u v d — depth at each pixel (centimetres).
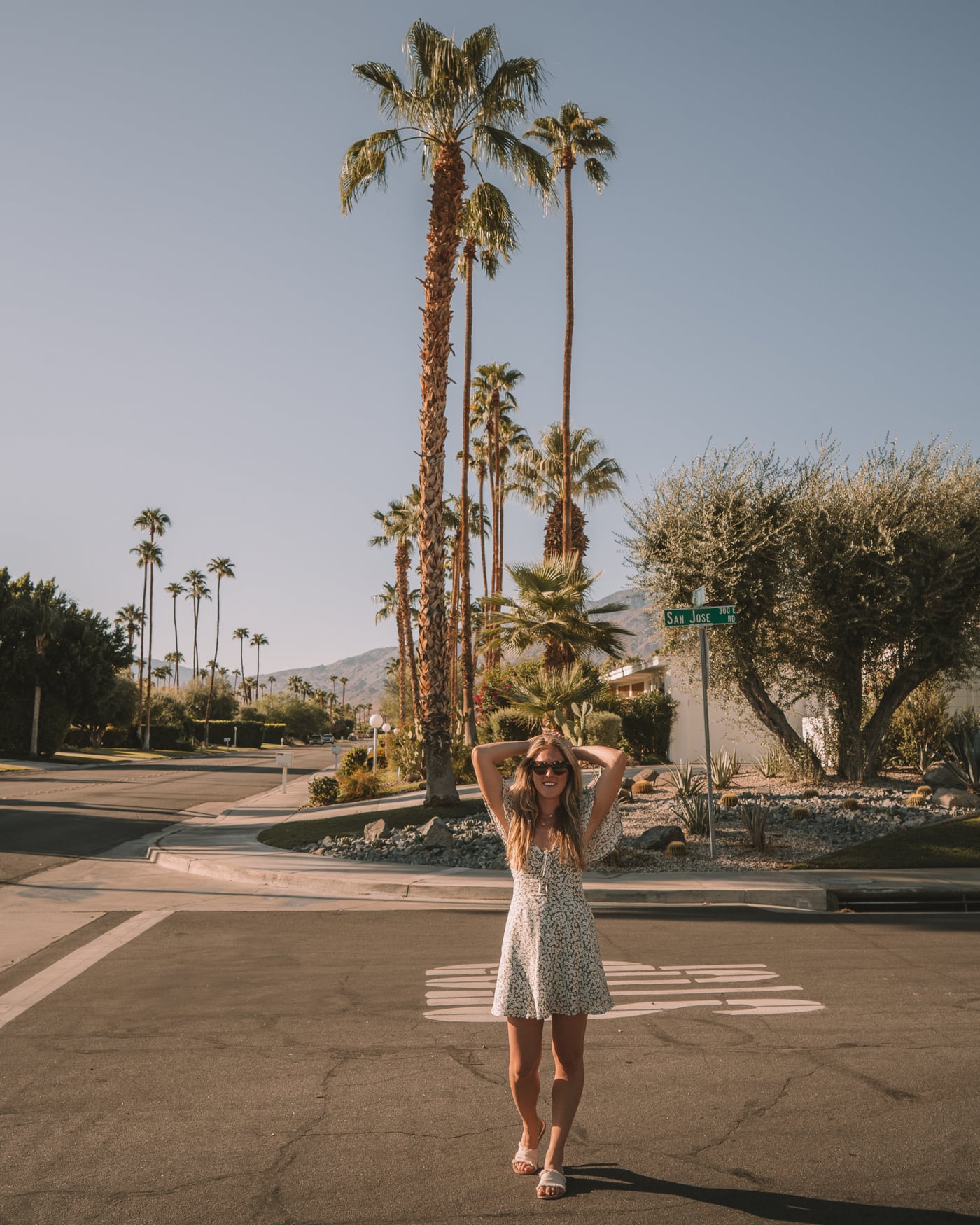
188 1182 405
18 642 5806
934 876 1189
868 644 1811
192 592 13750
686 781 1750
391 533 6391
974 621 1759
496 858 1357
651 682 3728
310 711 14800
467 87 1880
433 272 1906
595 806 414
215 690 12162
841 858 1293
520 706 2086
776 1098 497
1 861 1458
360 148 1978
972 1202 384
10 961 820
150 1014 656
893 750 2189
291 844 1595
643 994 699
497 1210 379
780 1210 378
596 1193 393
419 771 2942
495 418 4541
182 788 3350
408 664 6356
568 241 2859
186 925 974
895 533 1709
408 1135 454
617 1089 511
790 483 1838
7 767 4741
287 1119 474
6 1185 404
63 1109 489
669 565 1855
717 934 915
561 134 2852
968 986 721
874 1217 371
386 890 1181
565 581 2598
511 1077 411
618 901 1102
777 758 2020
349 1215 375
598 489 4253
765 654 1870
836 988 713
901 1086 512
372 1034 613
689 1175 409
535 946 399
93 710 6212
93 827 1956
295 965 797
